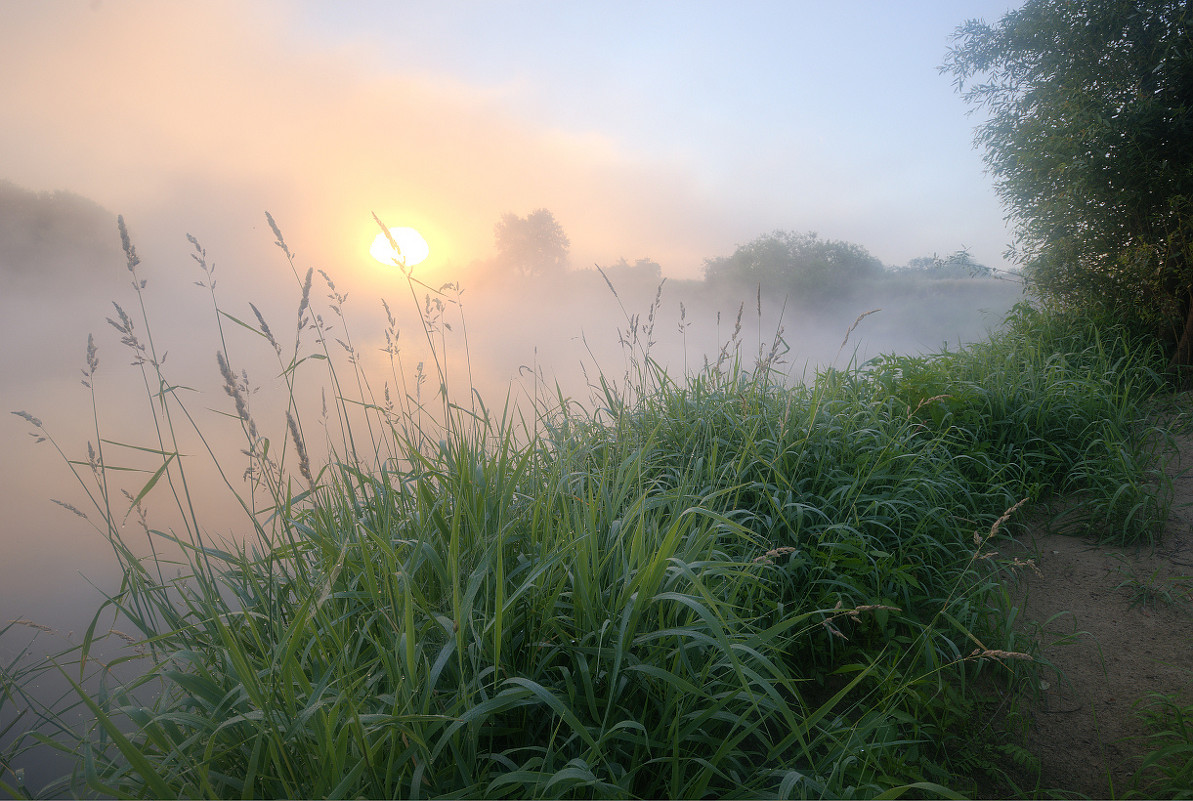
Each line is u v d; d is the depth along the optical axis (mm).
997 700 2242
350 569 1812
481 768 1442
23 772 1416
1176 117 5180
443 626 1489
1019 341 5867
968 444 3891
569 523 1925
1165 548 2969
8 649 1581
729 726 1817
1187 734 1960
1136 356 5387
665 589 1838
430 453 2492
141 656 1573
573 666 1697
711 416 3424
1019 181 6570
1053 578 2889
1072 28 5785
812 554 2602
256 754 1236
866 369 4613
